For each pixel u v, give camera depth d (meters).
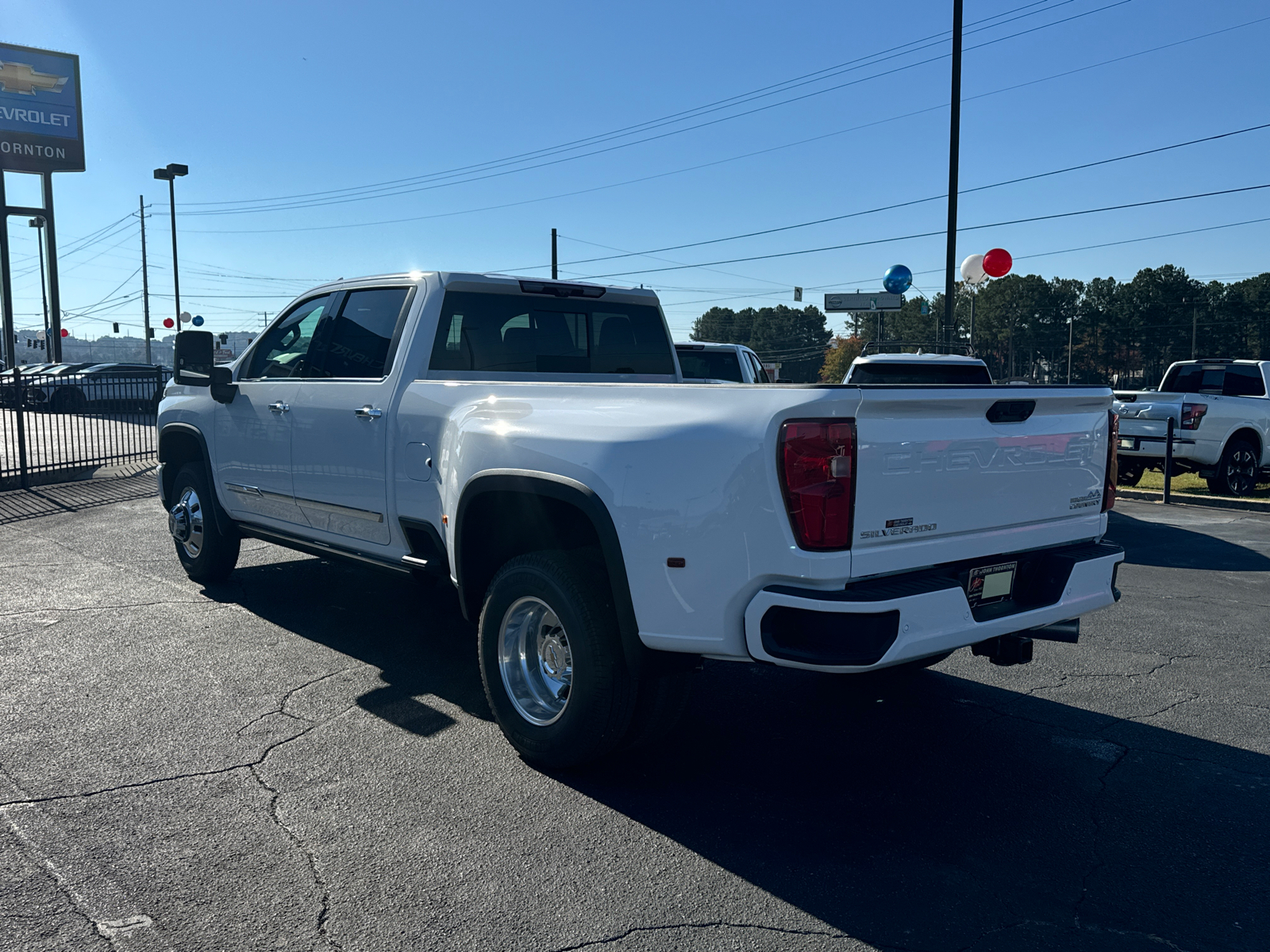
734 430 3.20
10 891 2.89
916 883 3.03
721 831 3.37
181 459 7.07
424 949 2.64
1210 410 12.98
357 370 5.15
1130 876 3.10
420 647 5.45
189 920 2.75
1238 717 4.59
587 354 5.56
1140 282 156.38
